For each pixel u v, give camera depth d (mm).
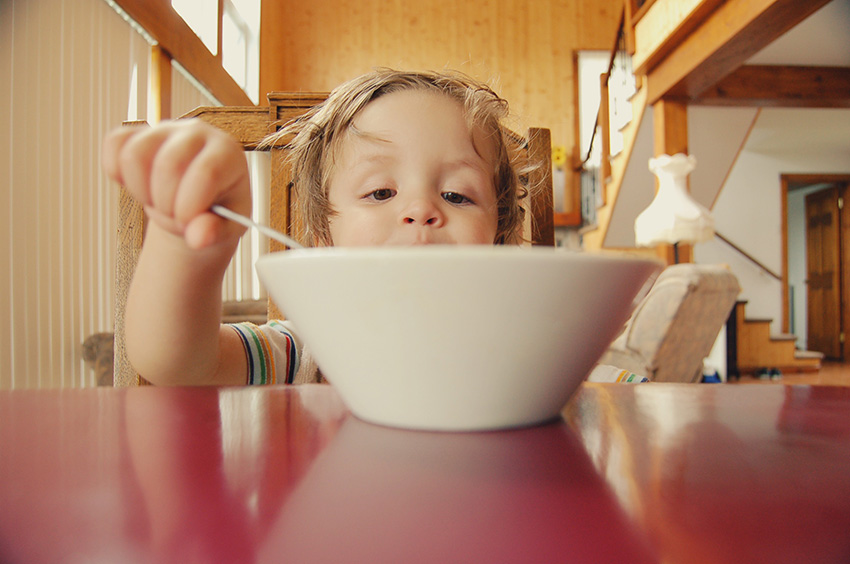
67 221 2432
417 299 238
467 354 258
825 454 265
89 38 2578
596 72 6238
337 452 259
